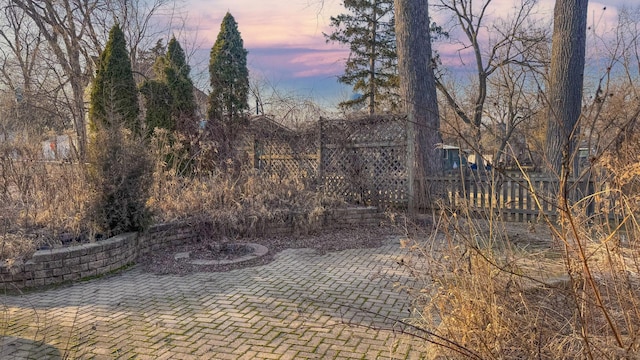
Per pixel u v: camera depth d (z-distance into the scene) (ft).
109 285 16.74
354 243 23.40
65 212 20.62
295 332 12.06
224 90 40.60
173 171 27.61
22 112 46.57
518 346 8.43
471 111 47.44
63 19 53.83
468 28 52.19
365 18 78.13
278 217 25.45
